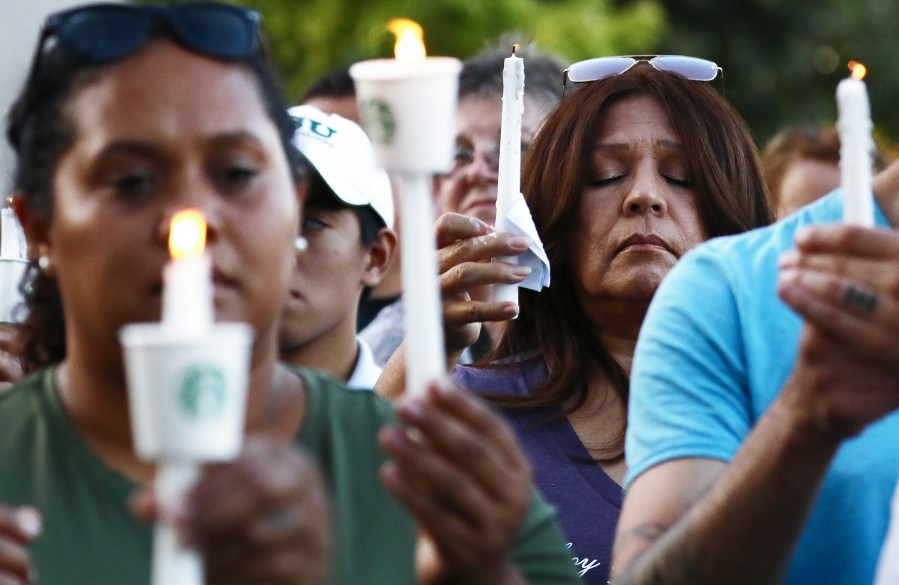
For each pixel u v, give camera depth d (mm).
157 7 6156
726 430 7270
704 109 10766
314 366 10852
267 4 34875
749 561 6461
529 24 35094
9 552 5047
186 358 4094
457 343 10031
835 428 5934
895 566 6566
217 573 4422
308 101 15250
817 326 5621
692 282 7641
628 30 37562
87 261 5949
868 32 51688
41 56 6371
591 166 10547
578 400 10211
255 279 6008
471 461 4859
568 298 10547
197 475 4457
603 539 9586
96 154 5949
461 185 14250
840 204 7637
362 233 11070
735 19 50250
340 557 6004
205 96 6047
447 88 4785
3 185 11016
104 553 5867
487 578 5102
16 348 7977
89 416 6148
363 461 6285
